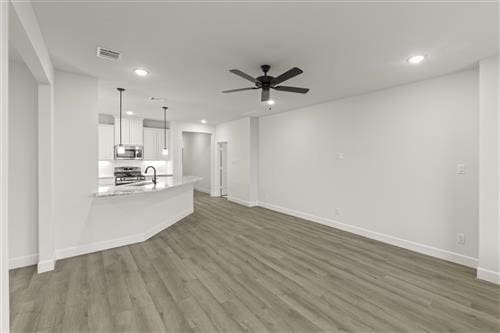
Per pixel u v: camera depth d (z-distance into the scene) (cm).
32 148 307
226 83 368
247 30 222
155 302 231
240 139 713
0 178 108
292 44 248
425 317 212
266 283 269
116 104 507
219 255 345
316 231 459
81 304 227
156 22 209
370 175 418
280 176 615
